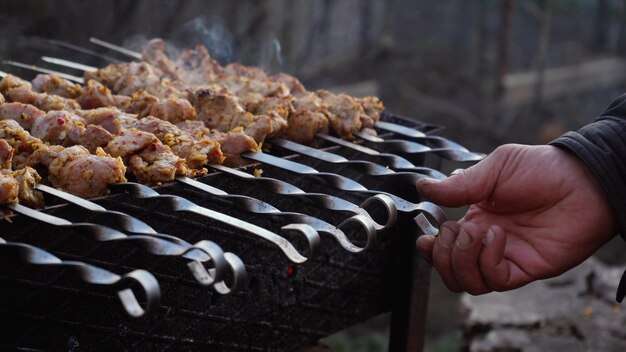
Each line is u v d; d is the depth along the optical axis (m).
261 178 1.44
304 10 6.46
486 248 1.36
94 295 1.33
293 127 1.82
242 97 1.97
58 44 2.52
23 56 3.34
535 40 8.59
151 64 2.20
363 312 1.96
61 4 4.03
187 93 1.88
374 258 1.93
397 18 8.02
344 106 1.86
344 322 1.91
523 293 2.78
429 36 7.93
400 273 1.99
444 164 5.85
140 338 1.43
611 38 9.12
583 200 1.47
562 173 1.48
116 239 1.15
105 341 1.38
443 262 1.40
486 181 1.51
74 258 1.28
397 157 1.64
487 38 7.84
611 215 1.47
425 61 7.43
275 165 1.53
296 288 1.72
